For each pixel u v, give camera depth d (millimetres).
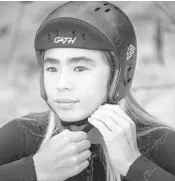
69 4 2051
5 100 6770
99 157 2252
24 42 7688
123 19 2172
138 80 6707
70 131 2033
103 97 2016
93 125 2037
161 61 7137
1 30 7785
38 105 6723
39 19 7879
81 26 1922
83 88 1943
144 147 2285
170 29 7625
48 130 2379
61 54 1930
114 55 2039
